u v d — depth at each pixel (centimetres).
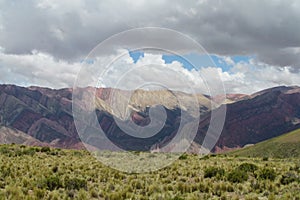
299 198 1655
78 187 1844
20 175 2077
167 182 2025
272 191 1833
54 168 2284
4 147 3195
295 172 2280
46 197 1633
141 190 1834
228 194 1820
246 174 2136
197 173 2295
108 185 1903
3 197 1542
